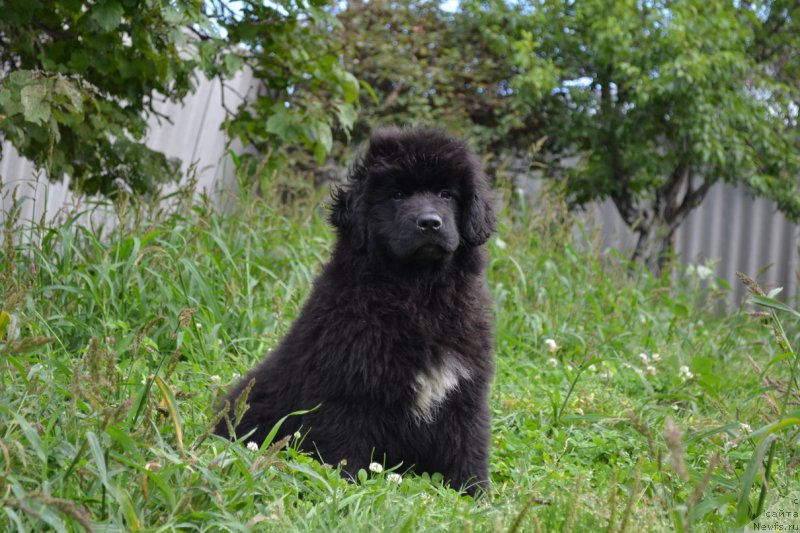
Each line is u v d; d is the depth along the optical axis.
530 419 4.35
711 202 11.57
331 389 3.20
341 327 3.25
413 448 3.37
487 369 3.45
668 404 4.91
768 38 10.20
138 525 2.20
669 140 9.86
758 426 3.99
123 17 4.80
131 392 3.33
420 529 2.57
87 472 2.34
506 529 2.43
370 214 3.52
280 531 2.43
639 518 2.53
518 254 6.68
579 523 2.49
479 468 3.38
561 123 9.95
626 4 9.08
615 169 9.88
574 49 9.96
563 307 6.35
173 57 5.04
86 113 5.03
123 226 4.99
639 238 10.05
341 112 5.36
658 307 7.07
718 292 7.23
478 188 3.71
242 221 5.93
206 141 8.59
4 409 2.33
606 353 5.86
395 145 3.61
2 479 2.12
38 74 4.02
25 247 4.66
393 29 10.77
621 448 4.02
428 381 3.28
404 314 3.31
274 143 5.84
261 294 5.56
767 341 6.23
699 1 9.05
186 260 4.88
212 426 2.55
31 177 6.61
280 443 2.53
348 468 3.19
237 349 4.77
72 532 2.16
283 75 5.63
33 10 4.54
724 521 2.83
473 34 10.77
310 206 6.98
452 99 10.21
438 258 3.35
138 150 5.39
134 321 4.70
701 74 8.51
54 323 4.38
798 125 10.32
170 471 2.37
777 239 11.62
